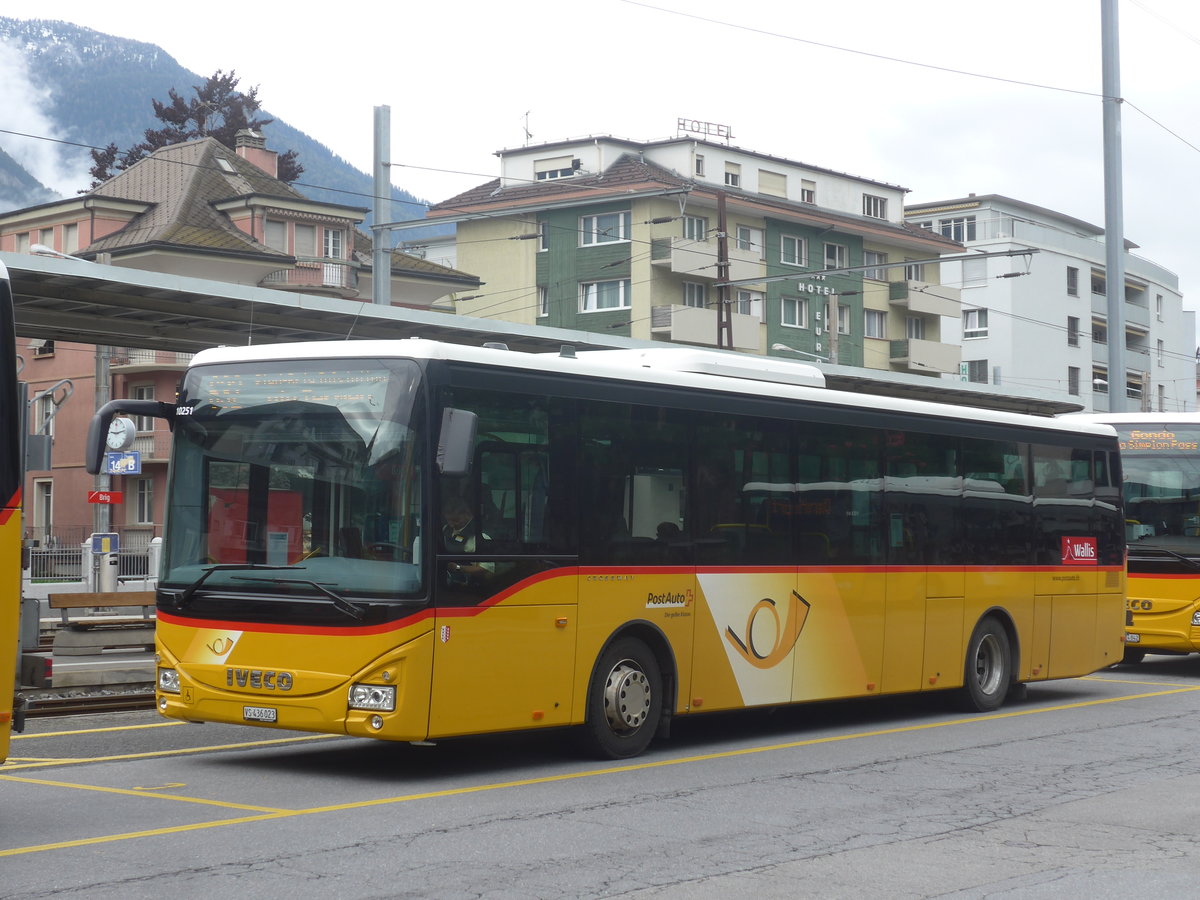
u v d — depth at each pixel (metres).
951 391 30.41
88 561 35.72
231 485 10.61
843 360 66.69
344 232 57.47
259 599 10.30
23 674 8.71
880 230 67.75
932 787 10.30
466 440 9.84
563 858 7.79
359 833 8.39
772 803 9.58
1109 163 28.36
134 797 9.56
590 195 61.22
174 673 10.63
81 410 57.25
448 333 24.19
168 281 20.34
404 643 9.86
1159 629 19.83
